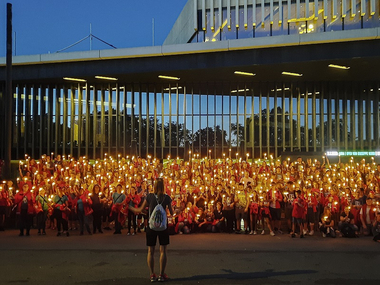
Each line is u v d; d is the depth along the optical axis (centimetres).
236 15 3150
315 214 1636
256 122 3428
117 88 3478
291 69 2872
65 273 912
